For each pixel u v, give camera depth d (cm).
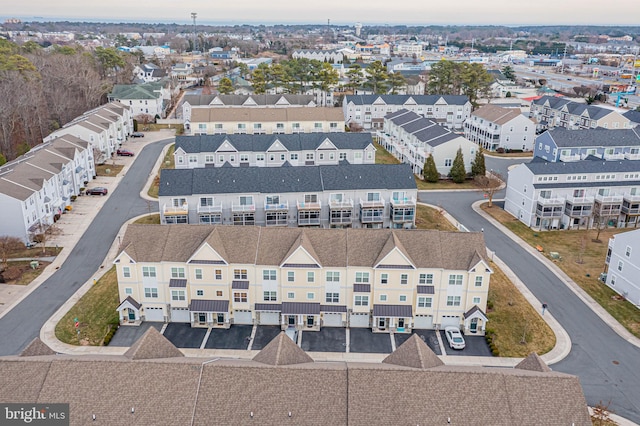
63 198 8556
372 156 10519
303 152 10356
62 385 3609
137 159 11588
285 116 12438
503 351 5266
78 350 5144
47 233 7388
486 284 5484
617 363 5078
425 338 5512
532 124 12619
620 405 4506
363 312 5631
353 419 3488
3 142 11325
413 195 7925
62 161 8844
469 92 16688
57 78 14525
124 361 3734
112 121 12038
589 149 10562
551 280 6644
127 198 9231
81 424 3466
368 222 7844
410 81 19012
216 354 5166
